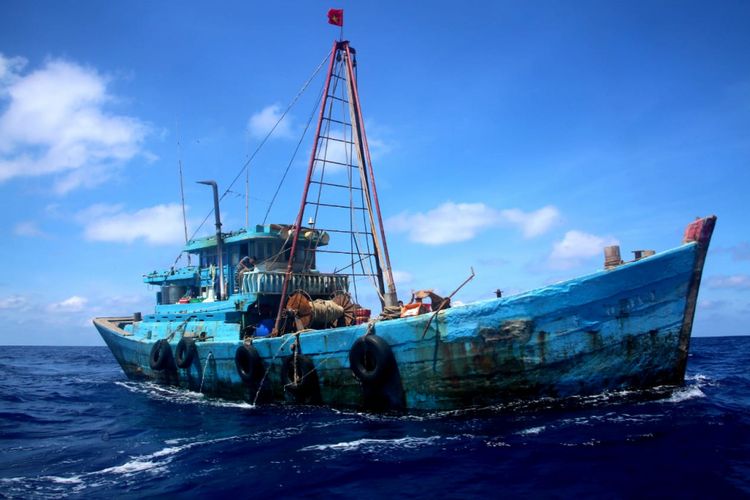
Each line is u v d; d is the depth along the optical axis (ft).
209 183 73.46
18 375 111.04
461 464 29.96
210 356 62.03
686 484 24.79
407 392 44.86
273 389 54.90
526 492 25.27
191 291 79.41
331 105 62.28
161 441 41.27
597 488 25.11
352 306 63.05
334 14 62.69
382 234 59.41
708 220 39.04
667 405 38.58
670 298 39.70
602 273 39.65
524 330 40.55
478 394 42.14
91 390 77.46
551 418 38.27
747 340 261.24
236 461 33.71
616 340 39.88
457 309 42.16
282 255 70.90
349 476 29.19
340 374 48.83
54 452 38.65
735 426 32.89
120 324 94.02
